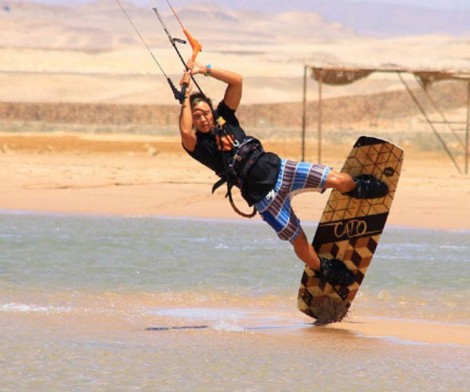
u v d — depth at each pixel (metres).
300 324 38.41
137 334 35.97
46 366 30.98
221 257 54.44
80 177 92.75
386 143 36.59
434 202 77.75
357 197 36.31
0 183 87.62
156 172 99.31
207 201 79.50
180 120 34.59
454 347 34.28
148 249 57.12
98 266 51.12
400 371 30.83
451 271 50.34
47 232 63.88
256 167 34.59
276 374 30.39
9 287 45.25
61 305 41.31
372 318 39.78
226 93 34.84
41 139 137.25
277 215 35.38
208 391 28.47
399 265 52.19
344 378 30.02
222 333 36.34
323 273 37.59
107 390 28.42
